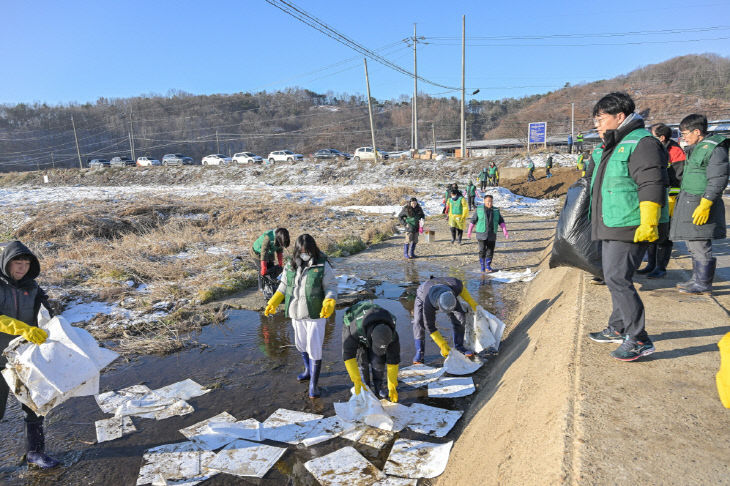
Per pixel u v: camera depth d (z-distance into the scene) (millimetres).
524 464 2404
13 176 50750
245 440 3686
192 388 4699
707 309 4172
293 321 4457
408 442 3516
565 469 2109
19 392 3012
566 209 4621
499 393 3760
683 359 3182
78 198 22234
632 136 2924
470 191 21750
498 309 7000
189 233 13914
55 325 3205
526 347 4305
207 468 3328
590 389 2824
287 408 4242
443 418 3875
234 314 7258
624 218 2951
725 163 4156
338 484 3068
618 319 3400
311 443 3588
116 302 7676
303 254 4293
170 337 6203
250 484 3146
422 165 37688
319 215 18469
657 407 2588
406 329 6336
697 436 2299
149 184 43188
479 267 10086
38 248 12234
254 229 15305
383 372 4168
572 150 38438
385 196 25750
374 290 8398
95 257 10812
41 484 3227
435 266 10320
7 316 3113
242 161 46375
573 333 3762
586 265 4531
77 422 4062
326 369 5125
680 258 6566
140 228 15492
